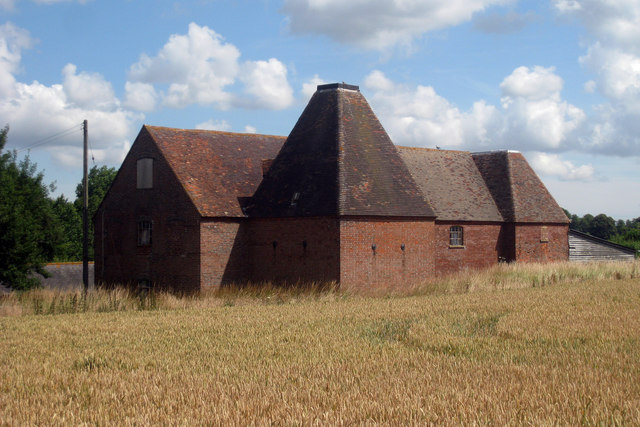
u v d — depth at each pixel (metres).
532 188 44.34
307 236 31.03
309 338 16.12
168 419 8.86
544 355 13.41
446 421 8.60
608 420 8.69
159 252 33.59
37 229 34.56
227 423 8.65
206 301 26.02
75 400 10.25
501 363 12.61
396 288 29.62
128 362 13.37
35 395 10.58
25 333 18.12
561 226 44.34
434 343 14.98
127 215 35.31
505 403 9.48
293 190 32.31
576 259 47.09
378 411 9.13
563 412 9.06
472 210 40.38
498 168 44.75
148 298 25.91
